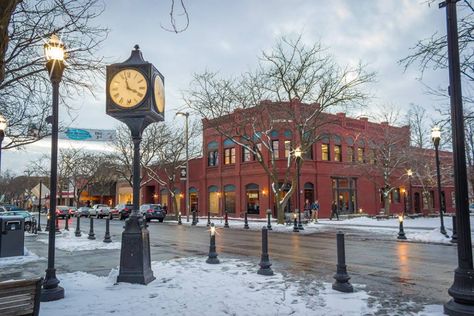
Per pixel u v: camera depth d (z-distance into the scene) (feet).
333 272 33.53
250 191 133.59
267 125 111.45
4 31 15.24
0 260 41.81
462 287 19.95
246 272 32.37
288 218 105.19
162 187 177.68
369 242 61.21
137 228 28.09
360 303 22.81
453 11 22.00
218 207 144.97
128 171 167.43
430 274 33.50
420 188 172.35
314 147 131.13
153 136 139.74
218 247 53.67
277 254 45.98
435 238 62.39
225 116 99.96
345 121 140.26
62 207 168.76
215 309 21.13
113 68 30.07
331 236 71.56
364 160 138.10
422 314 20.49
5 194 305.73
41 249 51.24
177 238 67.46
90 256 44.55
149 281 28.02
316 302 22.88
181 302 22.45
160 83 31.94
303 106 97.35
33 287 15.23
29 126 47.21
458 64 21.67
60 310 20.76
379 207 149.18
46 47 25.45
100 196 238.68
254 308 21.42
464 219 20.39
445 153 160.15
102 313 20.25
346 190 139.23
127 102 29.60
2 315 14.33
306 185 128.47
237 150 137.49
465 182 20.67
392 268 36.58
